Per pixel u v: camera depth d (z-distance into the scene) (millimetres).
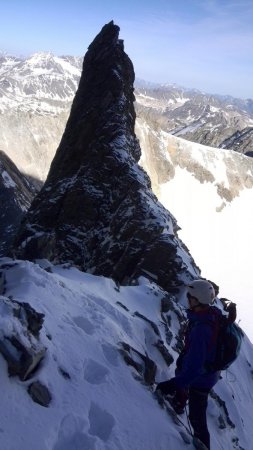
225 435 8156
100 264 24500
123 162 30516
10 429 4406
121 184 29031
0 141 97375
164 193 116938
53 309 6957
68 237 27688
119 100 37188
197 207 116000
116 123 35188
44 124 106500
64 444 4746
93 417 5328
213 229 113438
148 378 7027
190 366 5520
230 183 128250
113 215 27391
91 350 6414
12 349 4980
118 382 6051
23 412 4664
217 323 5613
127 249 23047
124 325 8250
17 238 30188
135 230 24266
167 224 24672
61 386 5355
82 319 7168
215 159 131625
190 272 21234
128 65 41125
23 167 97062
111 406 5547
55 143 105688
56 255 27078
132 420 5539
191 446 5758
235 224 117750
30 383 5012
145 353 7938
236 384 11484
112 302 9445
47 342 5785
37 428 4602
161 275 21078
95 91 38750
